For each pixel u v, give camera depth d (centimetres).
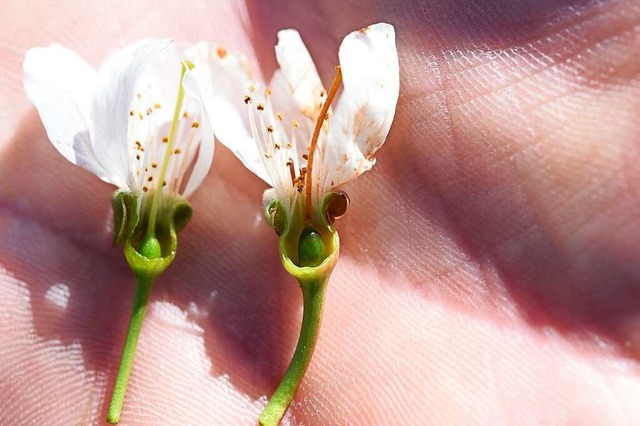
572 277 9
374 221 9
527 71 9
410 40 9
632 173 9
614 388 9
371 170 9
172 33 9
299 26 9
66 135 8
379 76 8
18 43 9
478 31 9
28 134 9
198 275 9
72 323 8
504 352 9
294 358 8
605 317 9
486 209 9
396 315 9
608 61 9
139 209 8
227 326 9
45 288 9
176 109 8
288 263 8
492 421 9
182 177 9
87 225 9
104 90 8
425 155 9
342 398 9
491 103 9
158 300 9
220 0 9
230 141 9
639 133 9
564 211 9
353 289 9
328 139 8
